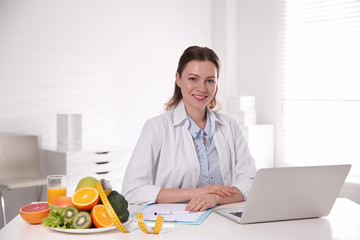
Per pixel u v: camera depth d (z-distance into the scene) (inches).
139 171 73.0
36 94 156.7
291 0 183.0
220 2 199.0
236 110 184.2
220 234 53.0
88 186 57.2
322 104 175.3
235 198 70.7
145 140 74.5
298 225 58.1
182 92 75.4
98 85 169.9
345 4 167.3
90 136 168.4
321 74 175.3
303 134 181.2
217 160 77.2
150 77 183.6
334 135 171.3
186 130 75.4
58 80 161.0
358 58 164.7
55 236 51.8
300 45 181.5
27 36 154.2
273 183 56.3
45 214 56.7
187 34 194.1
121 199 55.1
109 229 52.9
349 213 65.3
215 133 77.9
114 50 173.5
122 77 175.9
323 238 52.2
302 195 59.0
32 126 156.3
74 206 54.0
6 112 151.4
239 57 201.2
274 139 190.7
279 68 187.9
